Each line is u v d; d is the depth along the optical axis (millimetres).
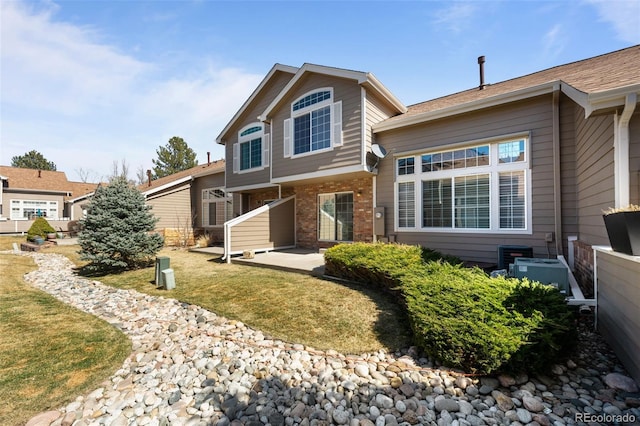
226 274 7469
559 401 2514
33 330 4426
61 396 2852
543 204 6223
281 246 11102
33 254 12719
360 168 8266
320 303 4895
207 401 2754
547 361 2812
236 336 4016
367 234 9281
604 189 4344
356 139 8391
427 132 7816
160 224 16406
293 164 10031
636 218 2707
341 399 2664
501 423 2297
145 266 9359
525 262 4898
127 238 8656
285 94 10211
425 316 3268
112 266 8727
